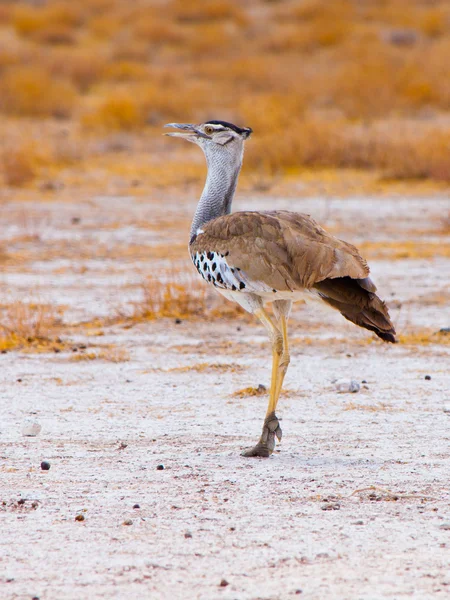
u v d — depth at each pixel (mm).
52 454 15852
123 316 26062
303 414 18094
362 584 11008
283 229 15117
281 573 11305
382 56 80812
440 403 18641
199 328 25281
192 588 10945
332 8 109375
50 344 23531
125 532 12555
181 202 42906
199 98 69750
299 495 13820
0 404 18875
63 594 10844
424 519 12898
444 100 67875
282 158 50094
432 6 111312
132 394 19578
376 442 16297
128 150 56281
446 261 32344
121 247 34688
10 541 12320
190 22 109500
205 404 18828
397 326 25094
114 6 115188
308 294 14672
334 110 66812
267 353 22906
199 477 14641
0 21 104375
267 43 95188
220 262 15438
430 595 10734
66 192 44938
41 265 32156
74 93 72188
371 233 36562
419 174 46906
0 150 50188
